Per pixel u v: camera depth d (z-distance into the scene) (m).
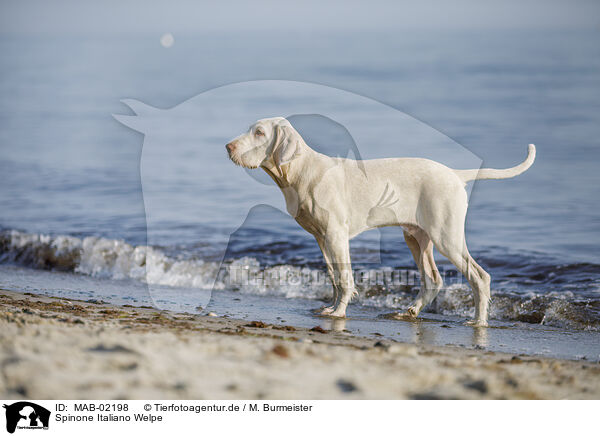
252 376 3.14
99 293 7.38
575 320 6.61
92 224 11.16
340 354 3.75
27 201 13.18
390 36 84.56
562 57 42.50
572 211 11.54
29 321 4.29
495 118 22.11
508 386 3.29
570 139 18.33
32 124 24.27
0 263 9.92
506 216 11.35
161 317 5.52
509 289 7.61
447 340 5.48
